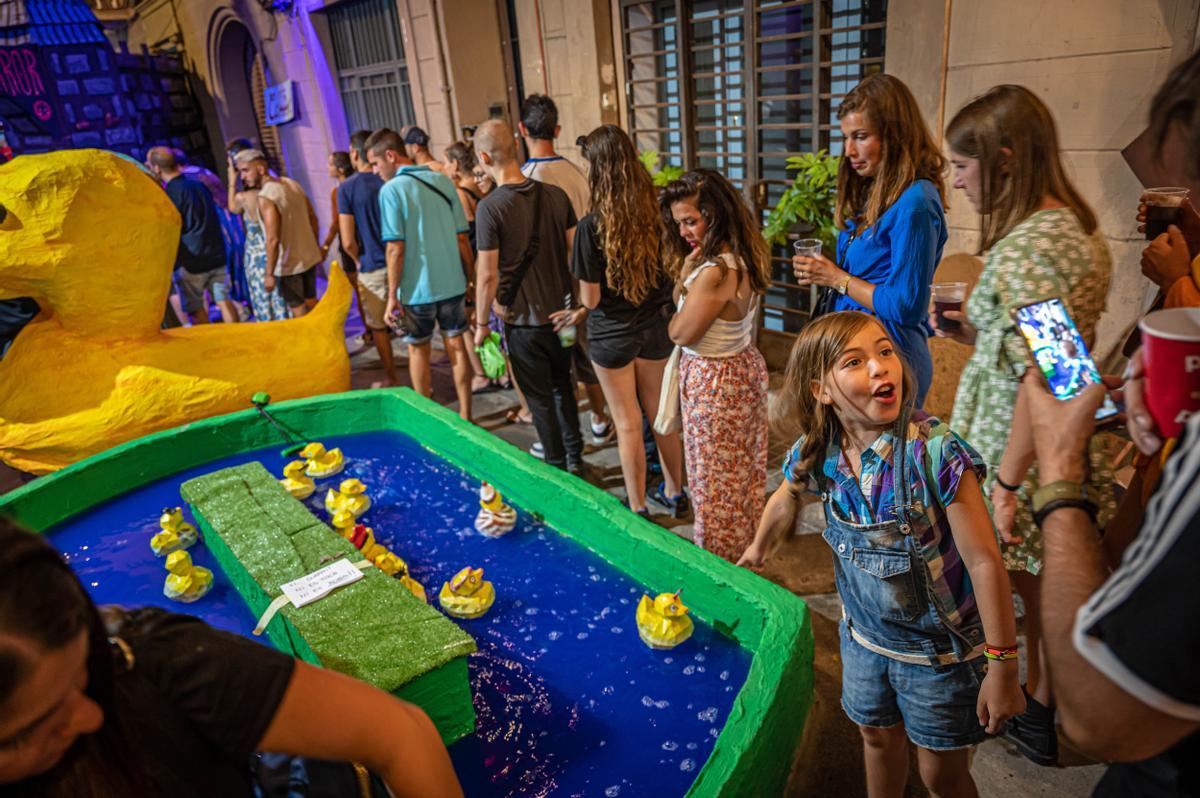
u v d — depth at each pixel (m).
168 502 4.03
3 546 0.81
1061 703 0.95
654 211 3.48
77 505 3.94
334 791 1.26
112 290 4.44
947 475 1.67
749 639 2.68
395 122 9.62
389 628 2.46
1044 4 3.62
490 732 2.45
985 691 1.75
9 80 10.84
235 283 7.79
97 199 4.35
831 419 1.88
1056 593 1.02
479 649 2.82
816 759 2.53
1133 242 3.62
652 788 2.20
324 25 10.07
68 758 0.92
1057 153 2.15
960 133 2.23
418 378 5.39
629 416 3.80
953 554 1.74
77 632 0.85
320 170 11.65
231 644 1.05
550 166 4.34
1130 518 1.40
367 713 1.11
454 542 3.49
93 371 4.48
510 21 8.00
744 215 2.91
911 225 2.71
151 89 12.67
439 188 4.98
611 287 3.52
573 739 2.40
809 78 5.56
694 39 6.13
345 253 7.04
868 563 1.79
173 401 4.58
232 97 12.91
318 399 4.62
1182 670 0.78
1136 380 1.00
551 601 3.05
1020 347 2.13
